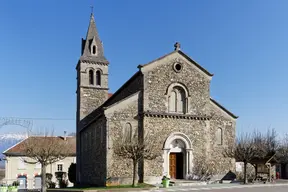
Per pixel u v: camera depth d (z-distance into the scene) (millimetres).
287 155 41344
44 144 34938
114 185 27438
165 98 30266
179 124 30500
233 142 32844
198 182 28312
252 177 32281
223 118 33000
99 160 30781
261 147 35969
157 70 30359
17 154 56000
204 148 31141
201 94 31938
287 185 27859
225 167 31922
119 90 34875
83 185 37719
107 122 28266
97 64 46031
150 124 29281
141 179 28484
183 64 31578
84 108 44531
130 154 26234
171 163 30234
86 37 47281
